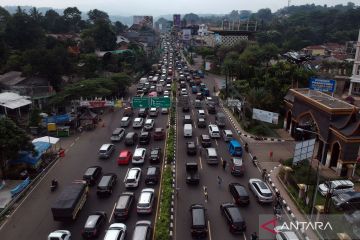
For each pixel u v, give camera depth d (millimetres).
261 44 140750
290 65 69125
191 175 37406
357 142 37688
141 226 27266
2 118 38688
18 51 87250
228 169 41469
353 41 148750
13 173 38781
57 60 72500
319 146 43094
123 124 57781
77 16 169625
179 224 30000
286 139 52062
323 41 169500
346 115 40219
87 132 55844
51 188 36188
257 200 33781
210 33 174500
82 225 29938
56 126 53562
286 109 55938
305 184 35344
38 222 30609
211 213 31688
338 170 39281
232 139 50375
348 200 32125
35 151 39781
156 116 64750
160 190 35875
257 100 60719
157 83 94375
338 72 91688
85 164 43094
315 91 50531
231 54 106750
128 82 83000
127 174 39219
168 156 41781
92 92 65312
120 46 131875
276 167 42031
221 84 92938
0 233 29047
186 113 67125
